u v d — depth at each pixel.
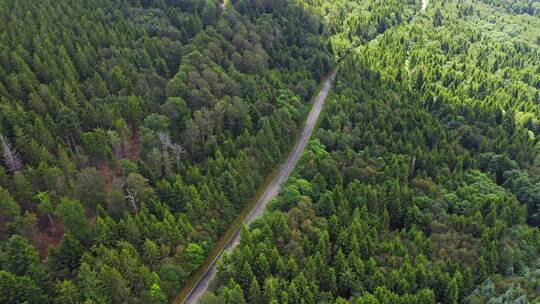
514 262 109.00
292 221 109.75
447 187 135.12
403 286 96.88
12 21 152.75
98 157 123.94
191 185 115.56
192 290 104.94
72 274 92.88
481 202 125.69
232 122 143.25
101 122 128.38
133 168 114.75
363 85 190.12
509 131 175.25
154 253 98.50
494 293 98.62
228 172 122.00
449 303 98.38
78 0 179.25
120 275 89.31
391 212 123.31
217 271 101.12
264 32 196.38
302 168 136.00
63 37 152.75
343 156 140.88
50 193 104.62
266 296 91.88
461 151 155.88
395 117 166.38
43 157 110.75
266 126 143.88
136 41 167.50
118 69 144.62
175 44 167.62
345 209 116.69
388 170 134.50
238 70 171.62
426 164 143.62
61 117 121.12
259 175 133.50
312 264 97.69
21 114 117.38
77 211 96.44
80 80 145.25
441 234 113.62
